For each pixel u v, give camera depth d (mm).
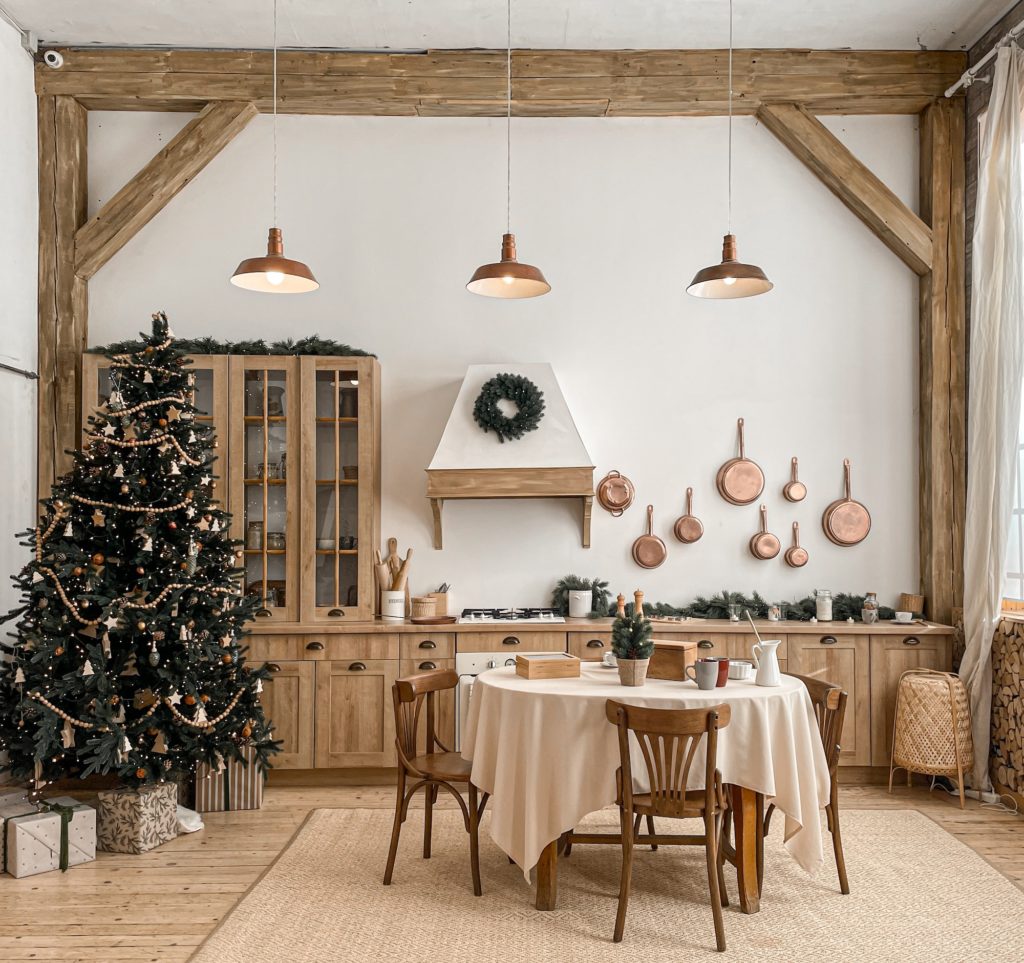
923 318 5801
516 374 5570
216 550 4656
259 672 4684
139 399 4516
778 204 5934
